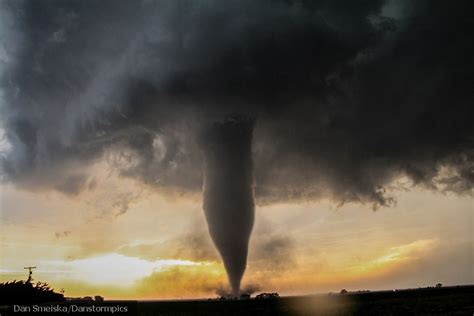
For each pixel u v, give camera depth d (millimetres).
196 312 39031
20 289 48438
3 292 47656
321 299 52000
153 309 40250
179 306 42188
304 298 54469
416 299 45438
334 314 36375
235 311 38812
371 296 54406
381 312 36031
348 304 43188
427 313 34250
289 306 42500
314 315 36375
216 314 37625
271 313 37875
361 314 35625
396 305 40031
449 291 55656
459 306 37500
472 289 58281
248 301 49344
